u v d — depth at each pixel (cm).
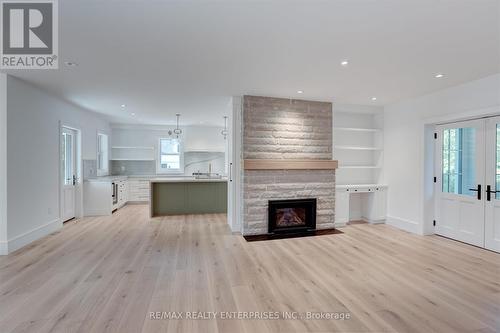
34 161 413
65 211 547
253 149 460
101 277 285
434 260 340
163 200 627
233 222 470
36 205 420
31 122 405
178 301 238
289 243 413
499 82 347
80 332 193
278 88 414
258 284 272
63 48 273
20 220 381
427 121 450
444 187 448
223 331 196
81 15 213
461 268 314
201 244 405
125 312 219
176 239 431
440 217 454
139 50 277
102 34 244
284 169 471
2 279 279
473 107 379
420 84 392
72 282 273
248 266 319
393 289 263
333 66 321
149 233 466
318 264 327
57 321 206
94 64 317
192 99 488
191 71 339
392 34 242
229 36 247
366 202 564
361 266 321
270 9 203
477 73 346
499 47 268
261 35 245
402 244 407
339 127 539
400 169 508
